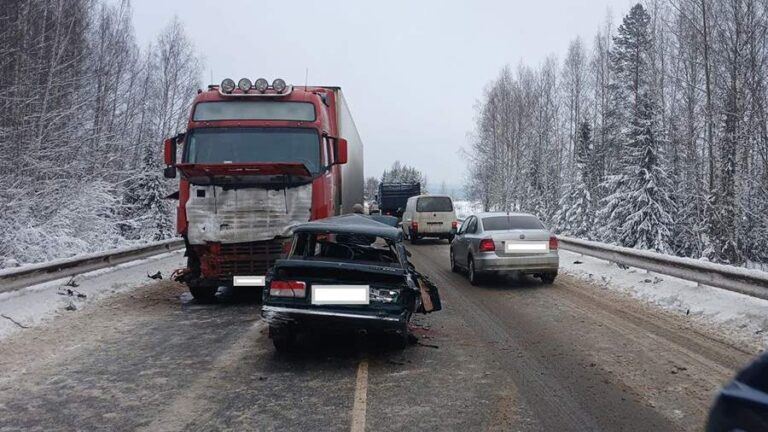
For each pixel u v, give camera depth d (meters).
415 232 24.81
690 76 29.62
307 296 5.97
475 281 11.79
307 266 6.00
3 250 15.22
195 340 7.10
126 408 4.71
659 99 32.50
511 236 11.44
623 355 6.34
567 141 48.34
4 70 17.06
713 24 24.22
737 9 22.64
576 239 15.61
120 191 21.56
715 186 24.31
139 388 5.23
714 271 8.94
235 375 5.66
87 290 9.92
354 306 5.92
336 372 5.77
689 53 28.53
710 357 6.21
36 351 6.43
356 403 4.85
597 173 41.78
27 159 16.06
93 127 20.22
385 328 5.91
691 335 7.25
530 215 12.46
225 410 4.68
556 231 38.22
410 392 5.14
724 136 23.33
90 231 18.41
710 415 2.33
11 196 15.76
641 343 6.87
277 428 4.29
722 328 7.55
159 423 4.39
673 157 31.47
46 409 4.68
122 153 23.20
